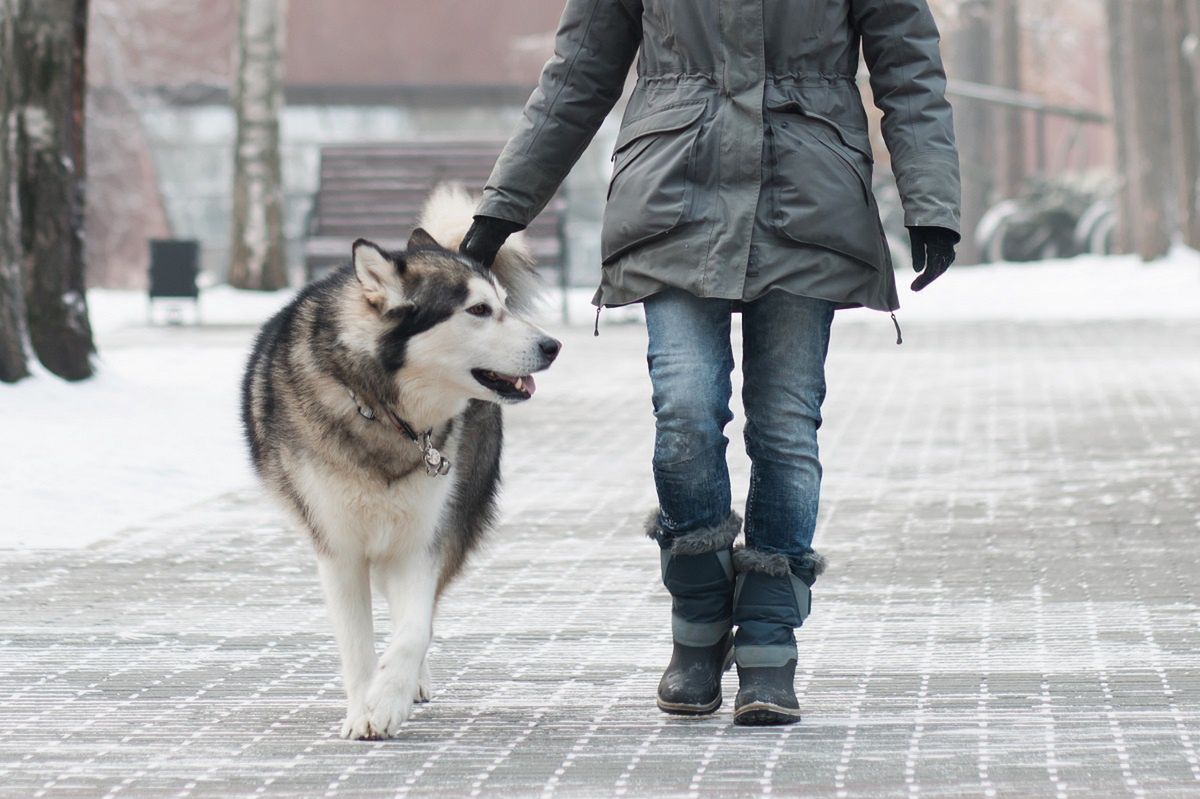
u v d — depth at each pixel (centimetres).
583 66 826
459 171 3694
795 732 766
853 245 769
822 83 779
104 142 5866
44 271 2070
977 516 1392
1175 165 5541
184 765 722
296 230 5928
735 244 762
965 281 4825
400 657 786
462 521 901
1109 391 2278
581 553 1266
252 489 1573
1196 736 744
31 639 995
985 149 6250
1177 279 4481
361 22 6288
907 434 1916
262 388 873
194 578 1183
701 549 792
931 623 1011
